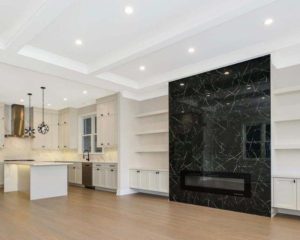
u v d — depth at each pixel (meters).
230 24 3.38
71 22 3.29
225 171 4.70
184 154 5.38
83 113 8.70
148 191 6.47
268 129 4.22
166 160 6.25
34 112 8.55
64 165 6.37
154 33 3.64
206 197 4.95
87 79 5.27
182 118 5.47
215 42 3.97
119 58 4.21
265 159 4.23
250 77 4.47
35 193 5.79
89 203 5.29
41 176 5.94
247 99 4.49
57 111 9.20
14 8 2.95
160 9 3.06
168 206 4.97
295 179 3.92
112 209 4.73
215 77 4.96
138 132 6.80
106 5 2.93
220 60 4.60
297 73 4.30
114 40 3.86
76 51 4.24
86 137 8.69
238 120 4.59
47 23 3.03
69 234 3.31
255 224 3.72
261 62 4.34
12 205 5.10
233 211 4.52
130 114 6.77
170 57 4.61
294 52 4.21
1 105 7.68
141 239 3.13
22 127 8.11
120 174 6.38
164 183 5.80
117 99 6.64
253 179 4.34
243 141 4.50
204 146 5.05
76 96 7.07
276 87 4.47
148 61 4.80
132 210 4.64
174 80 5.56
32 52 4.04
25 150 8.50
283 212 4.34
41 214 4.36
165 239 3.12
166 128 6.31
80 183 7.90
